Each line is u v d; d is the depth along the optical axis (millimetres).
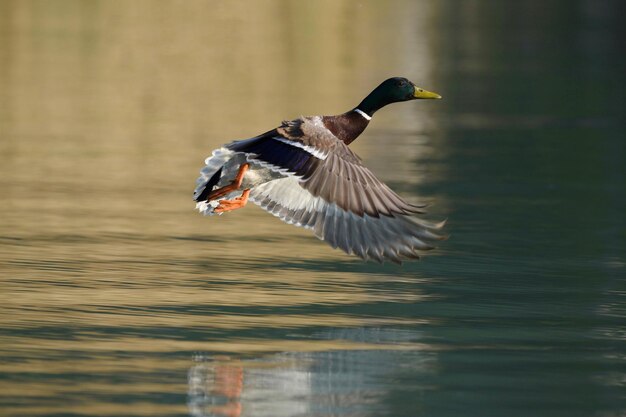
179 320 11961
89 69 30141
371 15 41875
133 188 18359
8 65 29953
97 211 16766
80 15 38625
